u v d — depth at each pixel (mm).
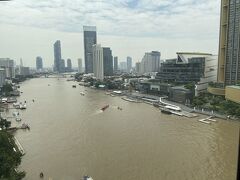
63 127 122875
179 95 198875
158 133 111188
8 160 63969
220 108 156750
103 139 103062
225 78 198625
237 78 187625
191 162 79688
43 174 72625
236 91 99312
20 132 115812
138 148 92188
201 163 78938
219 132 112062
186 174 71812
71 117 145375
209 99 184625
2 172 59750
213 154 86062
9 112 166625
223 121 133750
